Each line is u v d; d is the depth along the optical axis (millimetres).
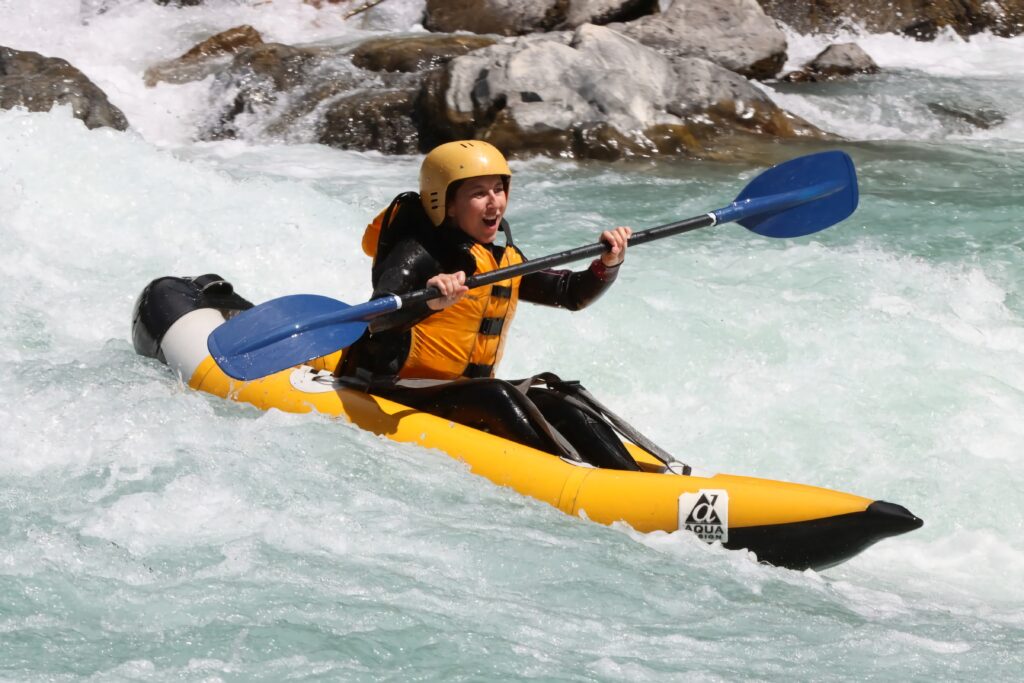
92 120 38875
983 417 19719
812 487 15430
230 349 16547
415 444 17047
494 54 41219
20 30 48375
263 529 14766
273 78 43906
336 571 13953
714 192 35531
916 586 15734
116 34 48938
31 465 16516
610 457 16703
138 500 15227
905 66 54656
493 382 17109
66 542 14312
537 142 39250
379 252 17438
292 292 24297
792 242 28984
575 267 28141
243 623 12820
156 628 12734
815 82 50500
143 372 19688
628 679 12203
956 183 36594
